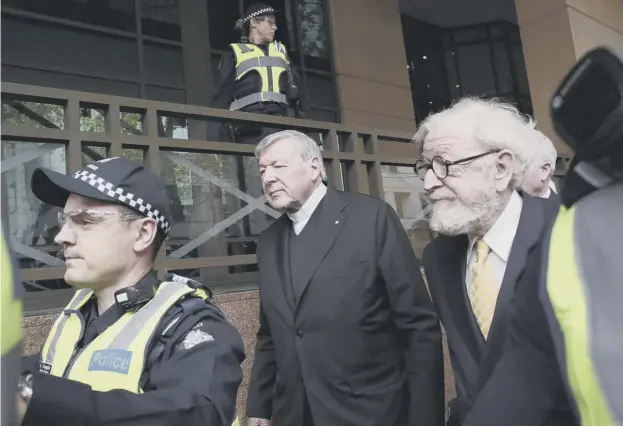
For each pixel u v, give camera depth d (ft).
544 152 7.24
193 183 12.28
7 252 2.69
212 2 27.20
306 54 26.68
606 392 2.94
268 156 7.70
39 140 9.84
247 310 11.16
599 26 22.30
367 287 7.05
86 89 24.21
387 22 29.22
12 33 22.65
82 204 5.05
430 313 7.03
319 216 7.54
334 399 6.76
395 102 28.40
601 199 3.11
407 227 16.44
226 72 14.96
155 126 11.49
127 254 5.07
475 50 35.12
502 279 4.95
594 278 3.06
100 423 3.60
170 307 4.68
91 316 5.16
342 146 15.57
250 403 8.01
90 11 24.84
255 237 13.42
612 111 2.95
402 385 7.14
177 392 4.02
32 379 3.51
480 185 5.33
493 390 3.95
